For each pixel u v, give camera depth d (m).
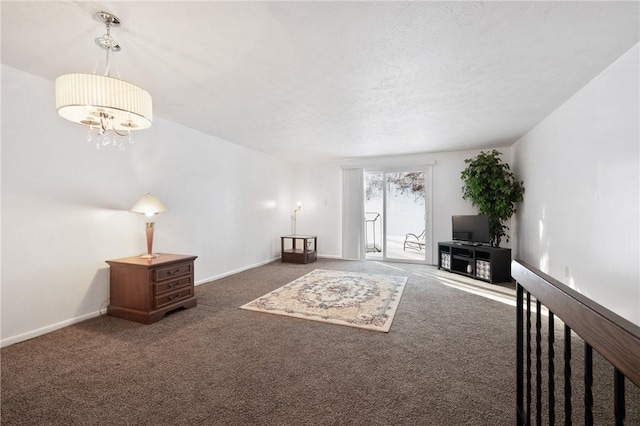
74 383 1.84
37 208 2.58
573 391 1.79
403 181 6.32
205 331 2.63
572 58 2.26
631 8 1.68
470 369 2.01
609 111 2.39
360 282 4.37
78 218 2.88
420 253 6.20
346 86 2.75
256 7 1.67
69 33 1.94
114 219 3.21
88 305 2.94
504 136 4.60
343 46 2.08
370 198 6.78
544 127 3.74
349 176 6.55
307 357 2.16
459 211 5.73
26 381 1.86
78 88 1.63
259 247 5.79
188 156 4.18
